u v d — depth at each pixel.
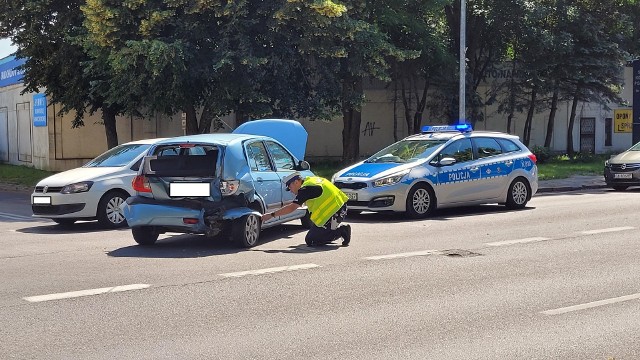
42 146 34.91
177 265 9.66
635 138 29.98
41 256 10.52
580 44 35.34
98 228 14.10
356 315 7.08
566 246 11.27
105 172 14.01
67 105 27.94
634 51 40.38
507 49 35.84
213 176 10.78
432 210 15.09
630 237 12.12
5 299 7.71
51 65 26.89
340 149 36.31
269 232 12.98
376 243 11.61
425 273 9.15
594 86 35.53
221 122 28.98
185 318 6.95
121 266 9.59
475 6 32.72
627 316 7.05
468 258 10.23
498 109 36.62
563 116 42.16
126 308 7.32
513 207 16.44
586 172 28.72
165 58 20.89
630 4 37.62
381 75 24.84
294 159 13.02
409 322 6.83
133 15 22.23
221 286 8.34
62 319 6.90
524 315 7.09
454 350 5.96
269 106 24.05
